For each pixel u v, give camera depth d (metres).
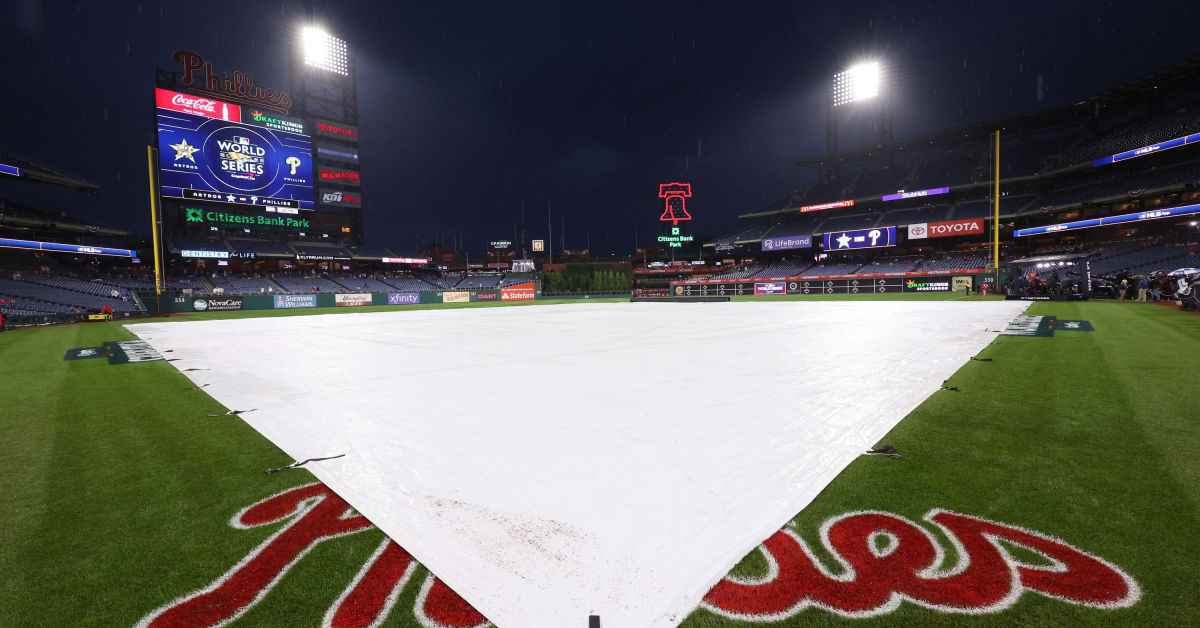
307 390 7.44
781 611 2.25
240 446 4.78
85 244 51.31
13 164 42.19
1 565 2.73
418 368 9.31
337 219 67.50
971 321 16.72
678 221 84.31
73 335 19.52
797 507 3.20
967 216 57.56
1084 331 12.25
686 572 2.54
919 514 3.07
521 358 10.33
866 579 2.46
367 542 2.94
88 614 2.33
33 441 5.02
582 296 66.62
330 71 62.31
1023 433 4.54
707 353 10.48
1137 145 47.50
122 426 5.57
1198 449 4.01
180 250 52.53
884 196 63.16
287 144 52.56
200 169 47.09
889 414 5.33
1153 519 2.91
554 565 2.62
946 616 2.19
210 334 18.70
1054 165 54.44
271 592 2.48
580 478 3.77
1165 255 39.03
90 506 3.47
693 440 4.61
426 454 4.41
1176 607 2.19
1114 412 5.12
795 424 5.05
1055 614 2.17
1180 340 10.25
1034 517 2.99
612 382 7.54
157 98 44.78
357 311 38.84
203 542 2.97
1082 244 50.03
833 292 53.97
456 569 2.61
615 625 2.17
